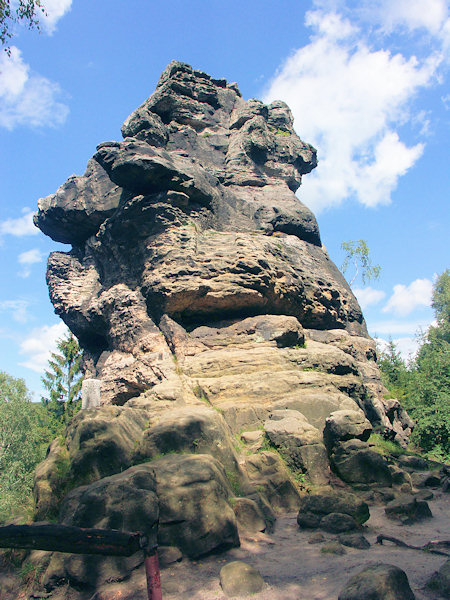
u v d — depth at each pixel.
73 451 9.94
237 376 15.91
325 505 9.24
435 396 24.78
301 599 5.72
